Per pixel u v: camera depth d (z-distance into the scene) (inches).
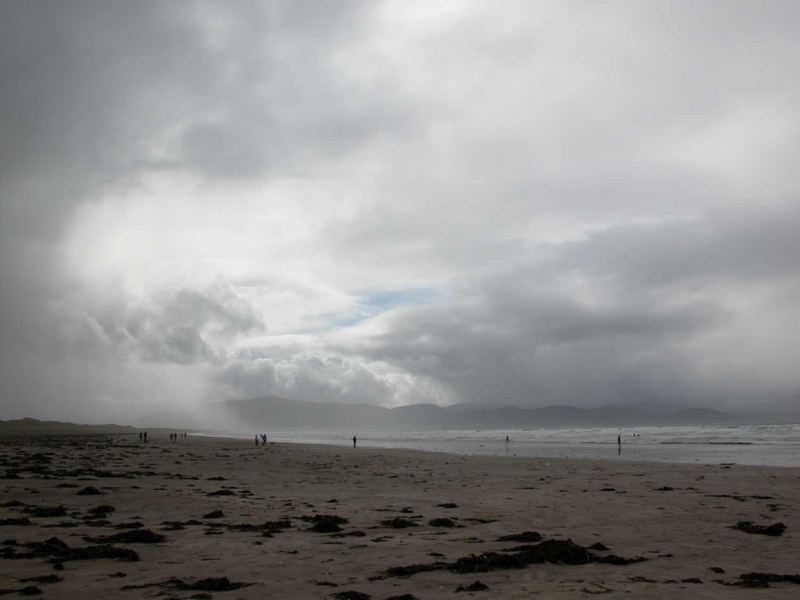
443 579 342.6
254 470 1275.8
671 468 1346.0
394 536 491.2
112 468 1253.7
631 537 497.7
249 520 574.6
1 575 344.5
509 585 326.3
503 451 2464.3
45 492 773.3
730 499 767.7
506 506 698.8
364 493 836.0
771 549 445.4
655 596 299.7
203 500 724.7
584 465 1470.2
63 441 3302.2
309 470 1289.4
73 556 394.6
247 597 300.5
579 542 473.4
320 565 379.6
